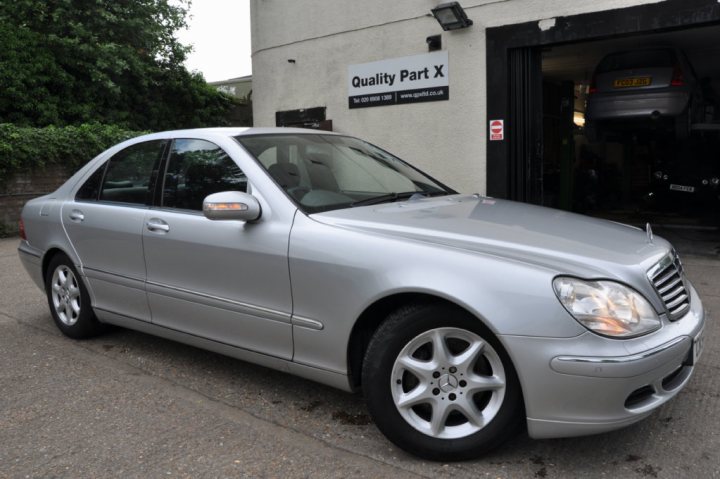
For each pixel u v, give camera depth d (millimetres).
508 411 2730
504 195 7949
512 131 7895
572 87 12469
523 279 2646
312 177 3771
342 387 3191
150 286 4012
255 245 3404
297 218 3342
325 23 9547
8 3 14656
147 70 17516
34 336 4969
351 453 3020
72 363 4320
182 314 3869
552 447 3020
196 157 3943
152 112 17812
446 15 7801
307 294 3203
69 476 2844
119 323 4402
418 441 2877
